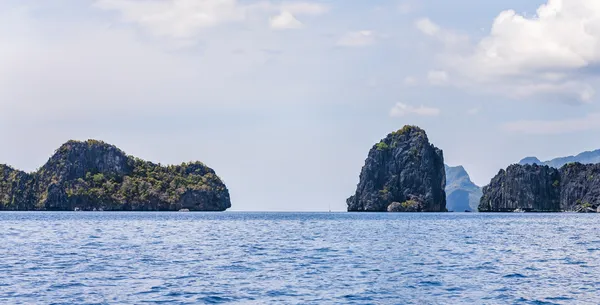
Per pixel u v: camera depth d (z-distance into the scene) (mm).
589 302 66188
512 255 113688
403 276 84312
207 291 71375
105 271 87688
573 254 115750
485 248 129625
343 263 99312
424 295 70000
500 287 75500
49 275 83188
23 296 67562
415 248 129000
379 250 123750
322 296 68938
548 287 75625
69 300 65562
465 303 65812
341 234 182625
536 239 159750
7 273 84875
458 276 84562
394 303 65625
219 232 193750
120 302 64688
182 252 117812
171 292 70562
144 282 77625
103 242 143500
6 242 141375
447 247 132000
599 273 87938
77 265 94688
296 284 76812
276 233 187875
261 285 75812
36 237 160750
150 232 191500
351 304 64938
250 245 136250
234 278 81500
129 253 114812
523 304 65250
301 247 130750
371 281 79688
